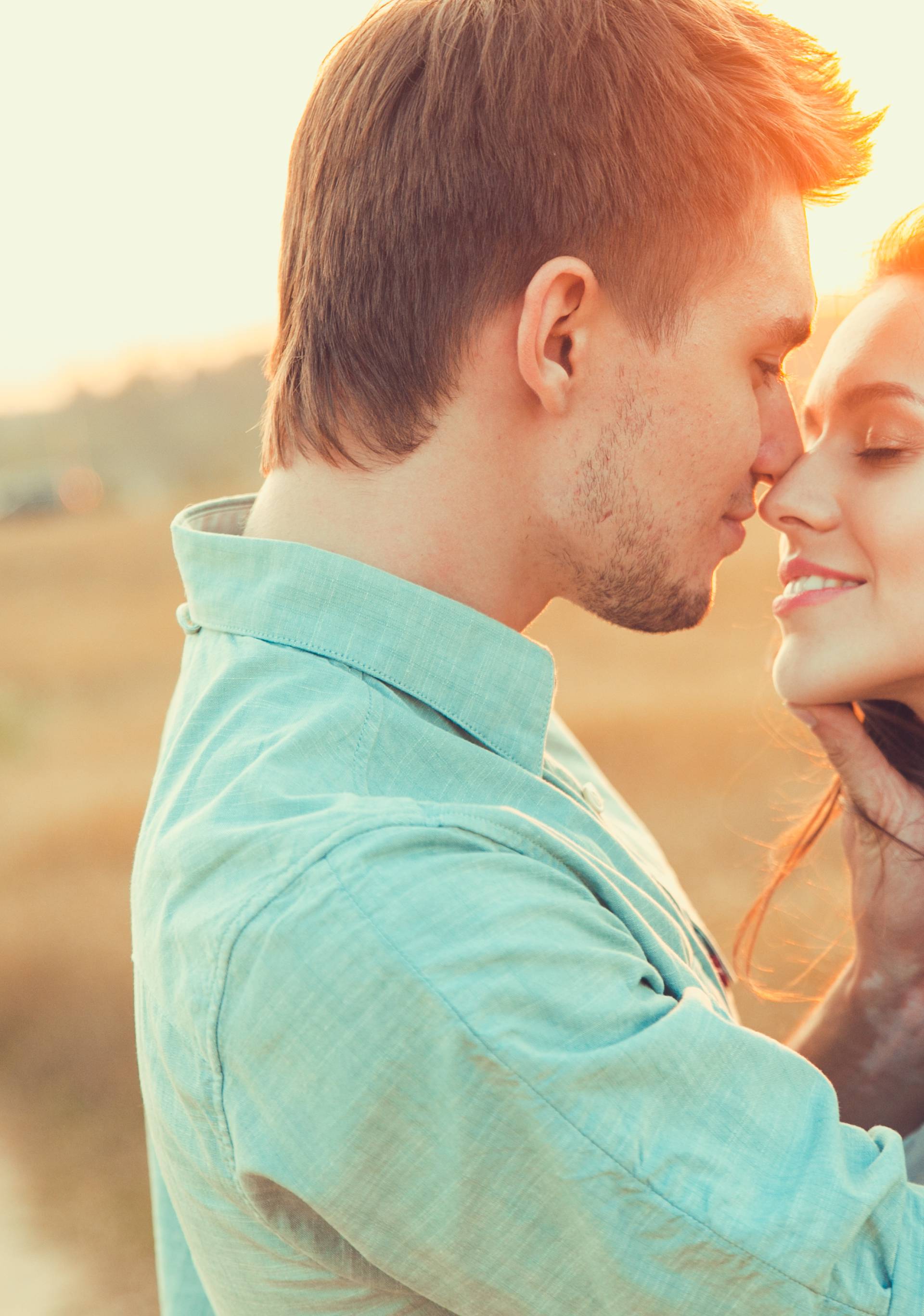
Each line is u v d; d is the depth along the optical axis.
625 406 1.24
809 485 1.43
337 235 1.23
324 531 1.23
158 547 24.16
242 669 1.15
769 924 3.96
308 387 1.24
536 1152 0.87
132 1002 4.45
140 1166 3.63
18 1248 3.29
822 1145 0.93
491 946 0.89
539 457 1.24
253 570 1.19
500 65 1.20
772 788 5.73
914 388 1.34
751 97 1.24
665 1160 0.88
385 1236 0.91
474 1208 0.88
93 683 12.37
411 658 1.14
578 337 1.21
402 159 1.21
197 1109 0.97
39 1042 4.27
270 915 0.90
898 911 1.49
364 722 1.07
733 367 1.28
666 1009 0.98
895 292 1.38
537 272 1.19
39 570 22.34
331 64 1.30
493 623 1.17
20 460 54.31
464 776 1.11
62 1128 3.86
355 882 0.90
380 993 0.87
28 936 4.98
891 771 1.50
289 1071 0.90
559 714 7.66
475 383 1.22
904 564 1.36
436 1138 0.88
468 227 1.20
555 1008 0.90
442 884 0.91
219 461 50.97
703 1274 0.87
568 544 1.28
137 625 15.48
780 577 1.52
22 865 6.18
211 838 0.98
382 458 1.22
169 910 1.00
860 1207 0.89
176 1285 1.40
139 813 7.01
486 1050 0.86
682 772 6.15
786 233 1.28
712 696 7.69
